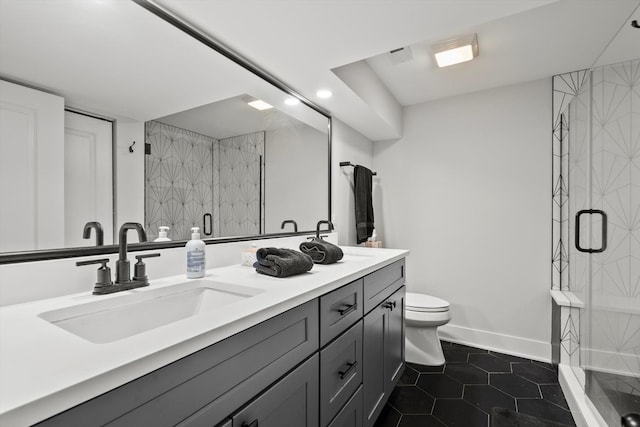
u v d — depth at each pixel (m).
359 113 2.36
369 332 1.50
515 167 2.56
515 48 2.01
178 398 0.60
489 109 2.67
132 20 1.09
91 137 1.02
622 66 1.32
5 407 0.39
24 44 0.87
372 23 1.26
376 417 1.54
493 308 2.64
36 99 0.89
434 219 2.91
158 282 1.13
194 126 1.38
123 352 0.55
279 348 0.87
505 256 2.60
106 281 0.97
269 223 1.80
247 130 1.66
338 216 2.52
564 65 2.24
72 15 0.97
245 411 0.75
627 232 1.29
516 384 2.05
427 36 1.35
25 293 0.86
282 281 1.14
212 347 0.67
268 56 1.50
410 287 3.00
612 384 1.38
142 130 1.17
